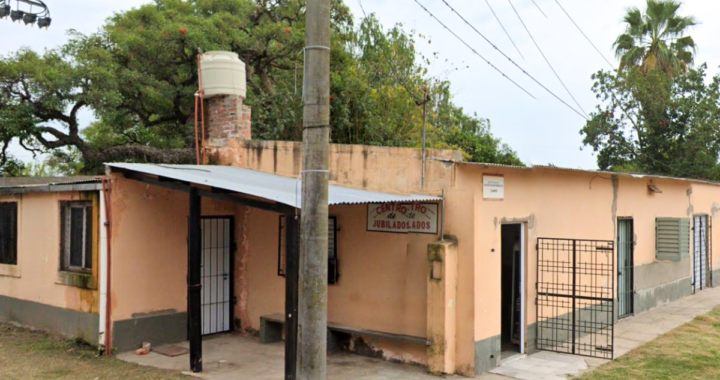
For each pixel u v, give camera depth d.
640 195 13.17
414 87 18.27
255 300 10.59
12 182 16.20
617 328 11.43
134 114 21.30
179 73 20.67
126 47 18.66
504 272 10.57
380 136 15.52
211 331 10.59
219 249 10.75
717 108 25.16
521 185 9.22
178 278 10.05
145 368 8.40
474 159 24.98
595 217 11.38
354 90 15.71
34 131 17.70
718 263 17.95
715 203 17.94
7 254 11.50
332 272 9.48
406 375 8.07
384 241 8.90
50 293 10.26
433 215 8.40
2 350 9.36
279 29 20.19
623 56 28.52
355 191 8.51
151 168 9.04
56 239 10.14
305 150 6.18
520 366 8.61
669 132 26.34
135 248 9.47
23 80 17.48
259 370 8.36
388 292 8.82
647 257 13.42
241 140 10.89
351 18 23.02
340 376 8.02
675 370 8.48
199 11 21.44
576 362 8.88
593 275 11.23
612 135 27.03
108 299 9.09
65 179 16.86
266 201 7.46
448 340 8.04
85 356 8.98
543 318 9.73
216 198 7.88
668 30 28.06
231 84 11.20
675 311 13.25
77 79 17.69
